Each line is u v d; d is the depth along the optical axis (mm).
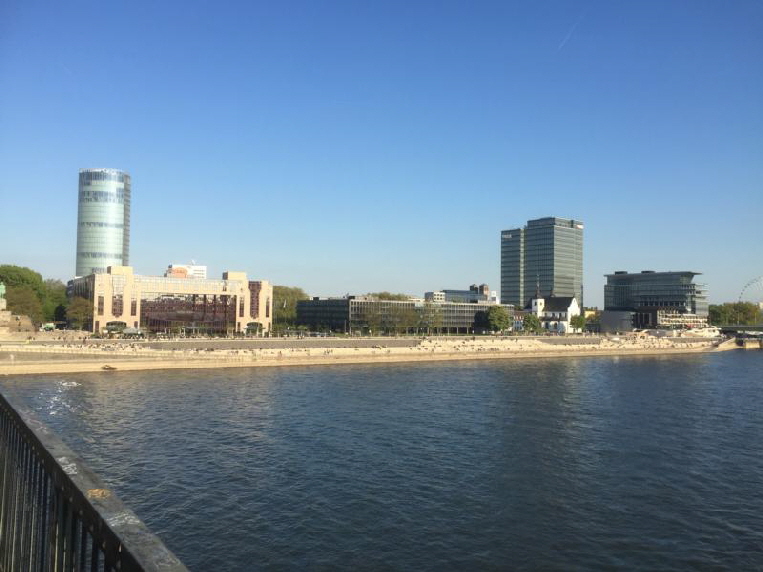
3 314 195500
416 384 142500
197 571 44344
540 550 49156
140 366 158625
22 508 14391
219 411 101562
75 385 128625
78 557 9984
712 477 68938
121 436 82438
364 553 47750
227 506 56625
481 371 177125
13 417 16031
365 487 62719
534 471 69875
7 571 15688
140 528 8305
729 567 46906
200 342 185250
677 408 114688
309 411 103125
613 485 65438
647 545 50500
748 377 173875
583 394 131250
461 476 67188
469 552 48469
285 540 49688
